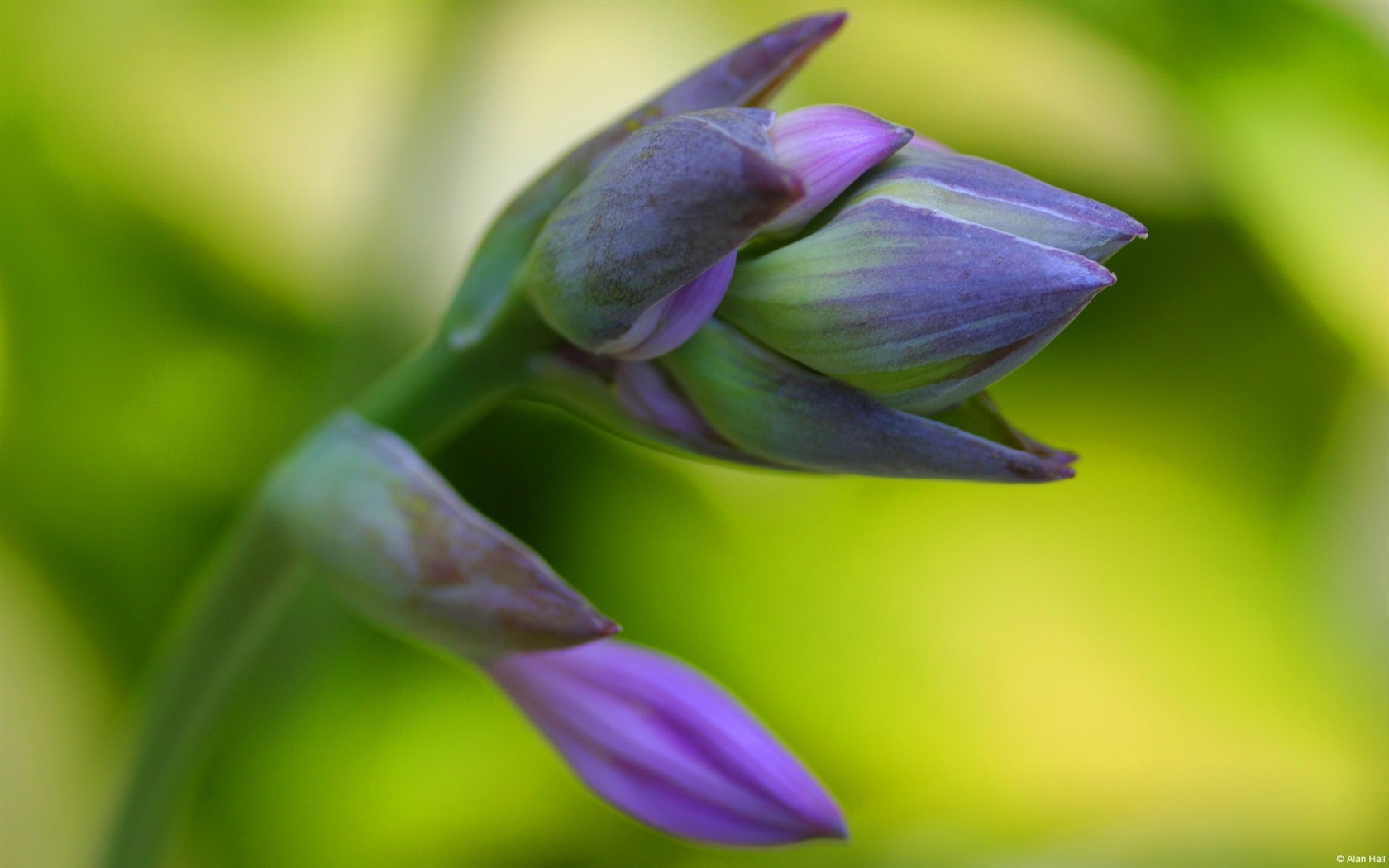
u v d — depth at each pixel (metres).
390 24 0.48
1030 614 0.45
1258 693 0.44
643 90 0.48
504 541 0.37
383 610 0.37
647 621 0.46
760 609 0.45
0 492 0.44
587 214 0.36
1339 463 0.44
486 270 0.37
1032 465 0.35
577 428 0.45
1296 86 0.41
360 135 0.47
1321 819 0.44
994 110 0.44
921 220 0.35
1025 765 0.45
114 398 0.44
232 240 0.45
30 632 0.44
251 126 0.47
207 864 0.44
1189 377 0.44
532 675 0.38
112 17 0.46
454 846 0.44
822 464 0.36
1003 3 0.44
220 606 0.38
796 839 0.38
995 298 0.35
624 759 0.38
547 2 0.47
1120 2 0.42
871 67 0.45
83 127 0.45
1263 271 0.43
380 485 0.37
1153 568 0.45
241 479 0.44
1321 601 0.45
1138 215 0.44
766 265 0.36
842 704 0.45
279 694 0.43
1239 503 0.45
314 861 0.44
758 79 0.37
